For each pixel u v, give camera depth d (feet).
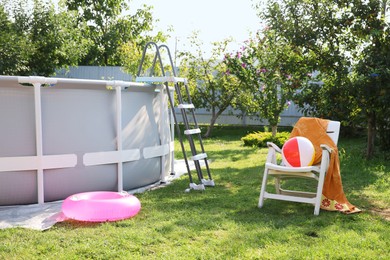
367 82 24.14
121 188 17.33
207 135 45.14
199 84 45.80
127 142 17.70
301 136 16.74
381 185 18.66
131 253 10.43
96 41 78.95
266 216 13.87
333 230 12.29
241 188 18.39
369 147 26.40
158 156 19.74
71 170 16.12
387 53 24.52
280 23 26.53
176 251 10.50
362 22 25.38
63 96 15.93
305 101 27.02
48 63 52.34
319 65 26.48
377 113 25.99
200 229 12.30
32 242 11.12
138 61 40.42
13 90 15.11
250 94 40.88
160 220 13.34
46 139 15.60
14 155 15.15
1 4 51.11
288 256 10.05
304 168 14.49
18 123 15.20
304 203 15.74
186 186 18.88
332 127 16.63
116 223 12.93
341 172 21.89
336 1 25.59
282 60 28.68
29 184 15.43
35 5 52.24
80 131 16.26
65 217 13.66
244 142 36.06
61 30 53.16
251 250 10.50
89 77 58.75
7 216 13.92
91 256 10.19
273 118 35.04
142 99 18.74
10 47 44.80
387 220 13.43
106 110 16.98
